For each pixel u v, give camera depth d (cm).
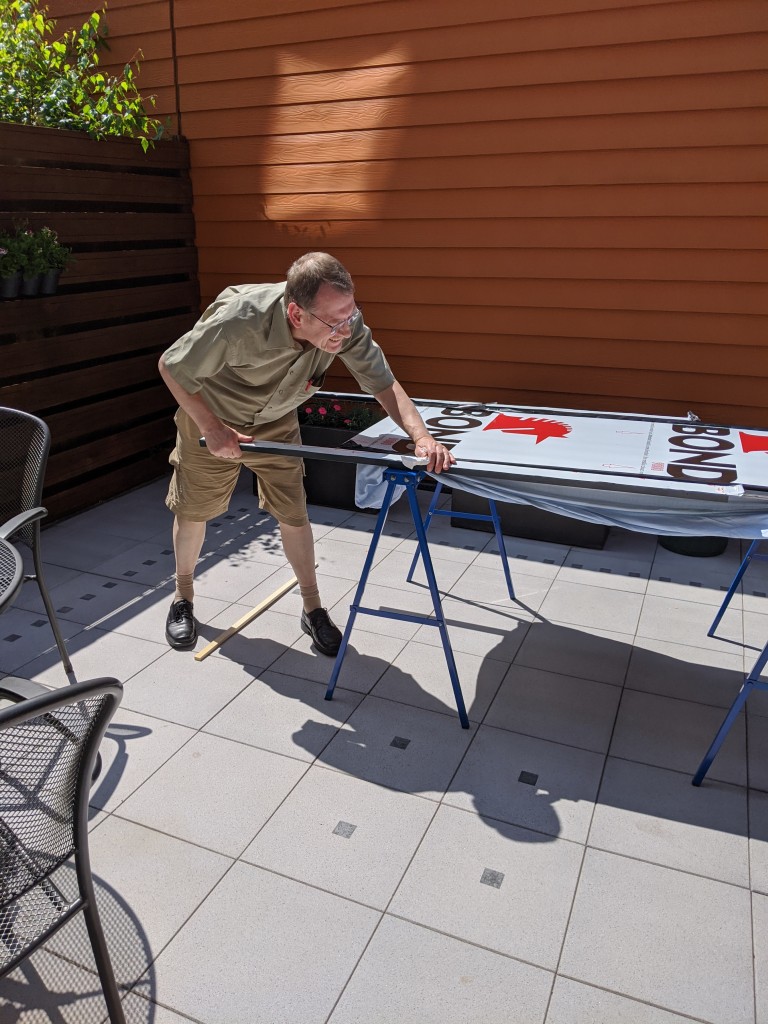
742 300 399
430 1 410
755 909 192
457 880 199
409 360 481
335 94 448
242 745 248
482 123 420
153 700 271
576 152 405
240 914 188
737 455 262
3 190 380
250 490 489
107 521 440
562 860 206
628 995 170
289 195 480
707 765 231
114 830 213
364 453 248
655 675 291
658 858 207
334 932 183
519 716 266
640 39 377
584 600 349
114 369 460
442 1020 164
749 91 366
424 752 247
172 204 494
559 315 436
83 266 429
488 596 352
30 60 445
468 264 447
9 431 265
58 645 279
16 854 130
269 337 229
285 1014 165
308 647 306
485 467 245
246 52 462
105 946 149
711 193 387
